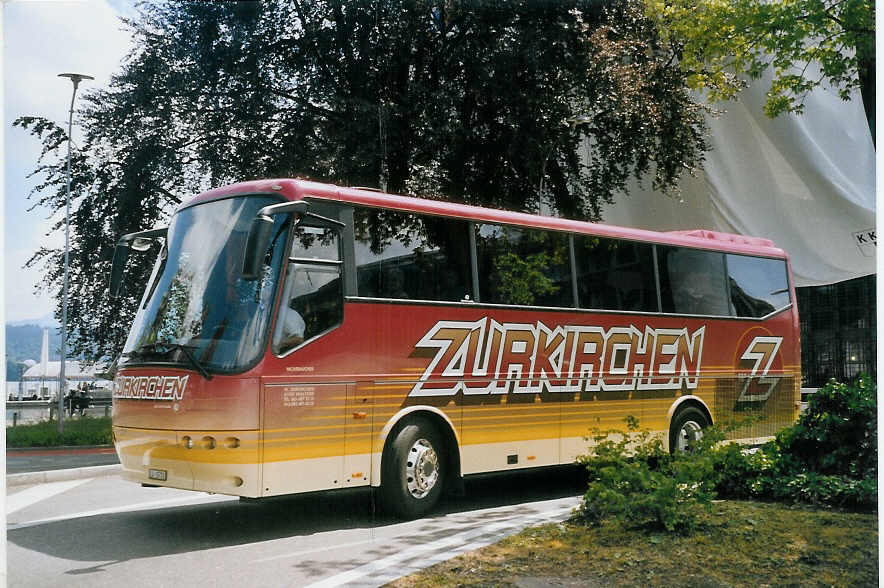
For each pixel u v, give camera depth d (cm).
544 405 1138
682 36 1605
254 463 845
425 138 1977
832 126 2245
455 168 2075
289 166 2064
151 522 962
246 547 817
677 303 1334
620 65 2027
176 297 923
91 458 1759
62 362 2183
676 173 2291
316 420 898
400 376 982
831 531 704
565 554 668
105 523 955
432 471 1008
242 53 2105
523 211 2184
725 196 2427
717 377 1375
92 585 671
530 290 1141
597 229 1248
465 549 703
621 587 580
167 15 2122
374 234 988
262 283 884
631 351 1257
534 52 1936
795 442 910
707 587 573
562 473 1453
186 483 863
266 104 2109
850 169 2247
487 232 1110
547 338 1150
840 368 2583
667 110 2117
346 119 2052
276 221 908
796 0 1377
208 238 941
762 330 1462
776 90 1548
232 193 959
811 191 2312
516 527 798
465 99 2041
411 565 665
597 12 2077
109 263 2123
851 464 859
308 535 879
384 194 1014
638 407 1258
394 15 2031
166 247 986
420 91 1994
